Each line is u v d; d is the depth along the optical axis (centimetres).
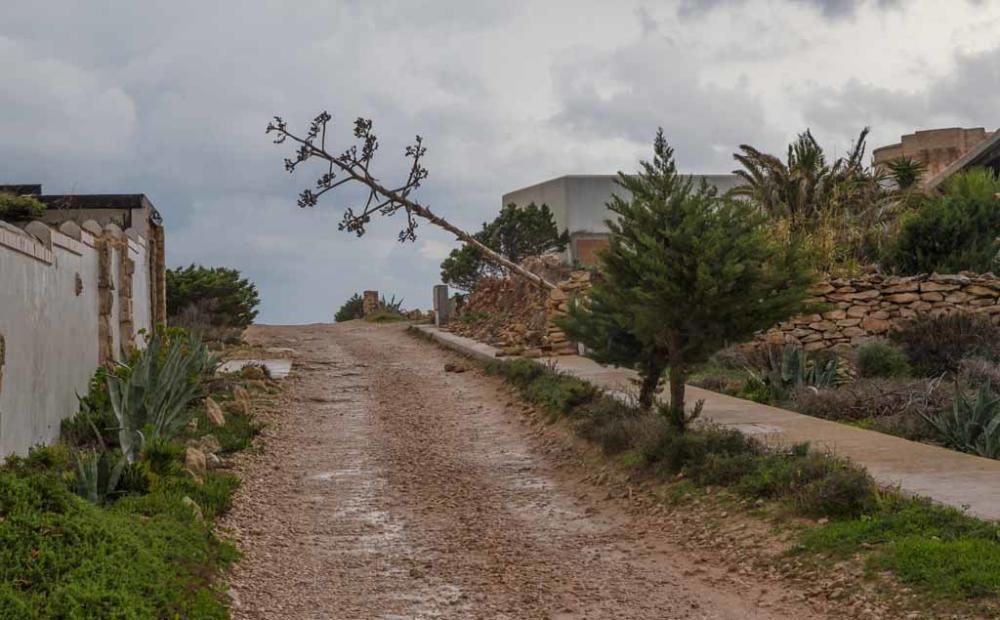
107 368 1759
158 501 1075
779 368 2119
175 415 1593
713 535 1107
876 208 3078
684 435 1383
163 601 776
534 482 1475
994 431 1476
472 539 1158
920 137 4706
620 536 1164
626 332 1709
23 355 1305
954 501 1046
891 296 2495
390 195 2498
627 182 1545
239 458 1571
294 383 2486
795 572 946
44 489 852
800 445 1290
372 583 988
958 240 2709
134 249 2209
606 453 1532
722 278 1409
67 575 745
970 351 2234
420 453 1697
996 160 3438
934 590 815
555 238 4772
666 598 922
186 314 3550
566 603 916
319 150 2436
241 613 873
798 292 1455
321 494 1400
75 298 1628
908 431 1584
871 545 941
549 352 2800
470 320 3756
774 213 3025
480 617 882
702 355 1495
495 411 2095
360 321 5162
